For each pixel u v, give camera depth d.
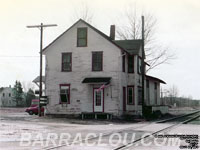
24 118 30.06
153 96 43.88
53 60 34.06
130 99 34.94
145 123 27.05
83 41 33.31
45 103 33.03
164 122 28.64
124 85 33.84
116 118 31.23
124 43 37.53
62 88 33.50
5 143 13.06
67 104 33.09
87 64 32.91
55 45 34.16
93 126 22.88
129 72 35.38
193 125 24.48
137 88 35.41
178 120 31.92
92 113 31.48
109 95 31.78
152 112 36.28
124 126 23.16
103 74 32.22
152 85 43.59
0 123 23.38
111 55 32.19
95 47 32.78
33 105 43.31
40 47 33.47
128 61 35.56
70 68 33.47
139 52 36.56
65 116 32.94
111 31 40.81
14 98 104.81
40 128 20.19
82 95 32.69
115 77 31.80
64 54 33.78
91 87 32.50
